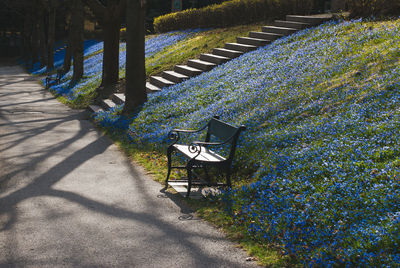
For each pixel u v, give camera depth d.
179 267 4.84
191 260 5.01
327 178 6.37
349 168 6.38
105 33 21.27
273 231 5.45
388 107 7.97
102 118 15.62
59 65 42.41
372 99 8.53
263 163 7.80
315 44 14.60
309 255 4.77
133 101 15.59
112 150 11.15
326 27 16.17
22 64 57.72
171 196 7.47
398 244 4.54
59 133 13.46
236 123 10.48
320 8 29.66
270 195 6.45
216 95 13.98
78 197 7.33
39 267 4.79
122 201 7.16
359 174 6.15
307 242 5.09
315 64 12.66
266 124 9.73
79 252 5.19
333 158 6.89
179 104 14.30
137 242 5.51
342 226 5.13
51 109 19.19
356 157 6.64
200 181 8.25
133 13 15.02
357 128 7.59
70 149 11.19
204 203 7.03
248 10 23.98
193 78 17.58
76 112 18.41
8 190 7.68
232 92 13.47
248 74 14.67
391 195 5.38
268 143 8.55
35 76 39.78
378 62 10.57
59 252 5.18
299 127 8.62
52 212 6.57
